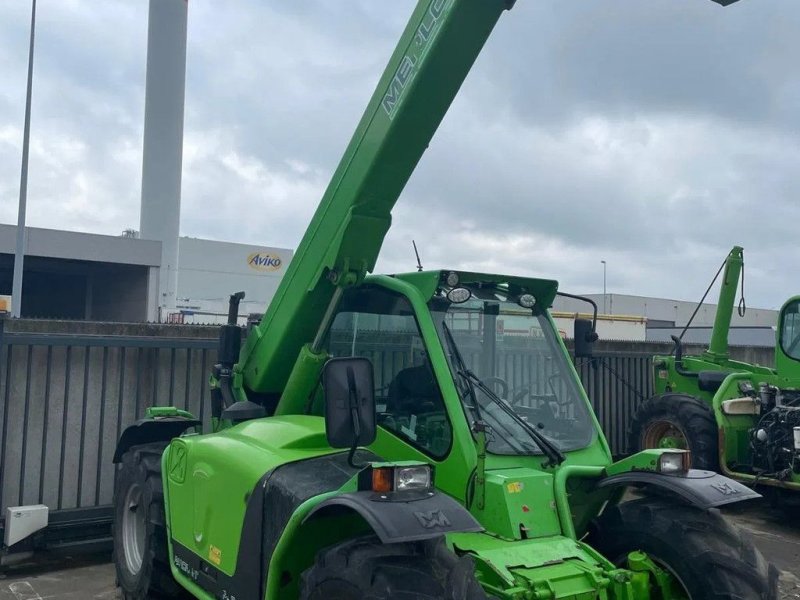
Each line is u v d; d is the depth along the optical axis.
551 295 4.45
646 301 46.66
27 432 6.41
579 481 3.94
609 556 3.91
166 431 5.77
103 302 35.09
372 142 4.11
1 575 5.89
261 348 4.97
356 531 3.59
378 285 4.24
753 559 3.60
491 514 3.42
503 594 3.06
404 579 2.90
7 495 6.29
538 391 4.17
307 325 4.69
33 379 6.45
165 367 7.13
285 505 3.53
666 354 11.35
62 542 6.52
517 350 4.18
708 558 3.53
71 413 6.63
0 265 31.69
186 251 47.78
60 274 35.28
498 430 3.76
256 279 50.22
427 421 3.76
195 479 4.29
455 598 2.81
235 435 4.28
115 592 5.51
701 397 9.70
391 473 3.07
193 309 36.38
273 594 3.39
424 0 3.81
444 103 3.97
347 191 4.30
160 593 4.79
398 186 4.26
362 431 3.24
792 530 8.14
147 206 32.94
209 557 4.07
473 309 4.11
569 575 3.21
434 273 3.99
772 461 8.26
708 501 3.54
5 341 6.25
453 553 3.08
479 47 3.80
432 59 3.76
